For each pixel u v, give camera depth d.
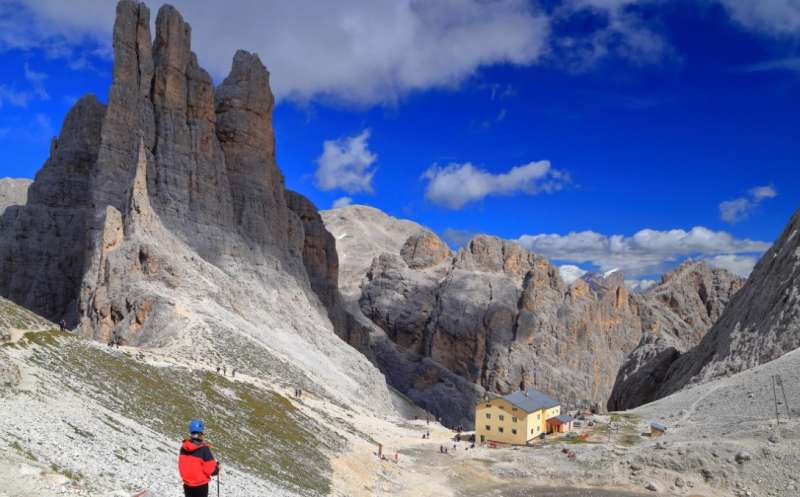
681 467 79.75
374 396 154.12
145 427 45.28
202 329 105.31
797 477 70.50
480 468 88.62
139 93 140.00
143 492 25.50
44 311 136.50
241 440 58.16
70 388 44.91
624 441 94.06
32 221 142.62
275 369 109.38
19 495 20.95
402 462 86.94
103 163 128.88
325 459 68.94
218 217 150.12
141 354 74.56
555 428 109.69
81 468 27.22
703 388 108.75
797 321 106.94
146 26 142.62
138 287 112.94
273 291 152.88
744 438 80.44
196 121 150.50
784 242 130.25
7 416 30.94
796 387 88.38
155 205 135.12
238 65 172.38
